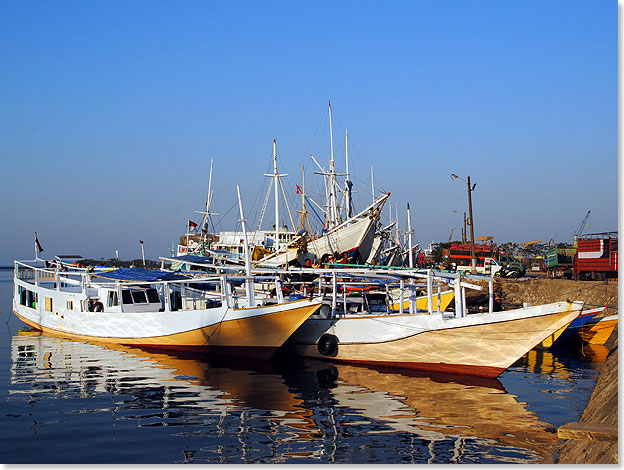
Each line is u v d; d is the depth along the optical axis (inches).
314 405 772.6
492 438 633.6
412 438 631.8
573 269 2305.6
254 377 967.6
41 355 1189.7
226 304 1138.7
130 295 1358.3
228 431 649.6
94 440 613.9
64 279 1588.3
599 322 1395.2
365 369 1059.9
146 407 754.2
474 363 984.9
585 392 876.6
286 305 1059.9
